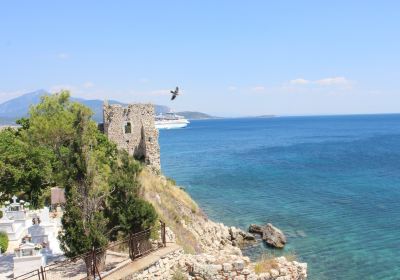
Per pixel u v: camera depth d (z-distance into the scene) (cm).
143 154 6406
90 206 2625
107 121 6325
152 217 2847
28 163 3828
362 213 6494
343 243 5078
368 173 10669
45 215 3928
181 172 11400
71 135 3681
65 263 2547
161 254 2736
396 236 5306
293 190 8488
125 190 2820
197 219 5381
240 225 6006
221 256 2884
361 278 4047
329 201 7394
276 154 15625
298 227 5803
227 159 14375
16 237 3678
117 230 2891
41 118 3828
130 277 2452
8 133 4522
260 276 2688
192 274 2720
